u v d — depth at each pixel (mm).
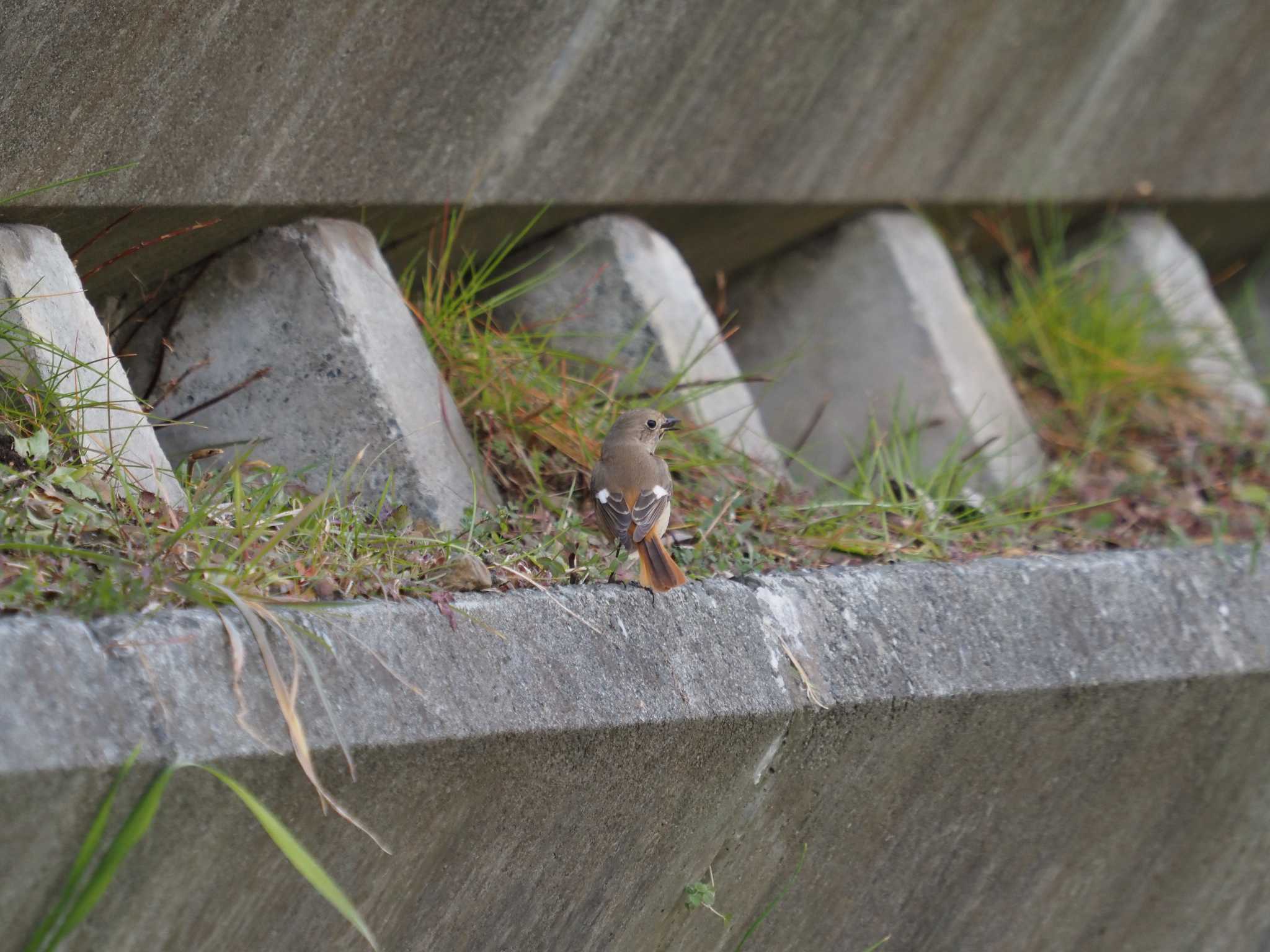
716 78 10891
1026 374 15031
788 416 13586
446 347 9742
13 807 4914
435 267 10742
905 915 9109
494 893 6816
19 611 5562
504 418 9688
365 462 8734
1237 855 10750
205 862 5562
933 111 12953
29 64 7023
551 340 11125
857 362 13398
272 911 5938
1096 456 13703
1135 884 10258
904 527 10234
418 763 6062
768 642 7758
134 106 7641
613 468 8766
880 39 11875
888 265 13352
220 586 6043
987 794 8953
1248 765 10328
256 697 5684
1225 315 16469
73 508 6547
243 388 9000
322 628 6043
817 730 7812
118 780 5145
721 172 11625
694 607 7559
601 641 7027
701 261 13305
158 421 8172
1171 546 10648
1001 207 14562
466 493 8930
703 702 7227
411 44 8797
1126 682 9109
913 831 8758
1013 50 13117
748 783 7688
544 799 6715
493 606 6723
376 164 9141
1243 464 13883
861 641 8172
